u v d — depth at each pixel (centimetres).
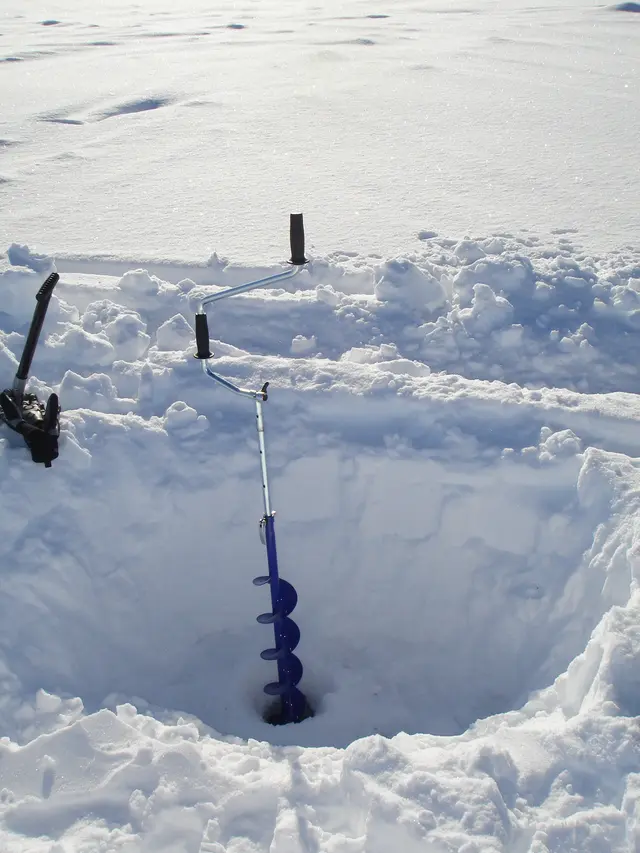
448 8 2717
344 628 370
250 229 697
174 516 362
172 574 362
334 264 556
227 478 368
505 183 833
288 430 381
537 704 276
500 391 393
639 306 493
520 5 2703
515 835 207
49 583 319
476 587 350
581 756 221
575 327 481
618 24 2106
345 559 371
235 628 372
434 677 348
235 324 489
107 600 339
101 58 1781
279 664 324
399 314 494
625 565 294
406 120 1138
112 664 330
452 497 358
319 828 216
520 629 331
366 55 1708
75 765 236
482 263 517
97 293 518
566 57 1623
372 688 348
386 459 364
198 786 229
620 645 243
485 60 1611
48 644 305
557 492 346
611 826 206
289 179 866
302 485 371
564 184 823
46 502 342
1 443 355
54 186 855
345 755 230
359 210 746
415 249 622
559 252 589
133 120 1178
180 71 1573
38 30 2450
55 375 424
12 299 475
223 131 1095
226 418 388
